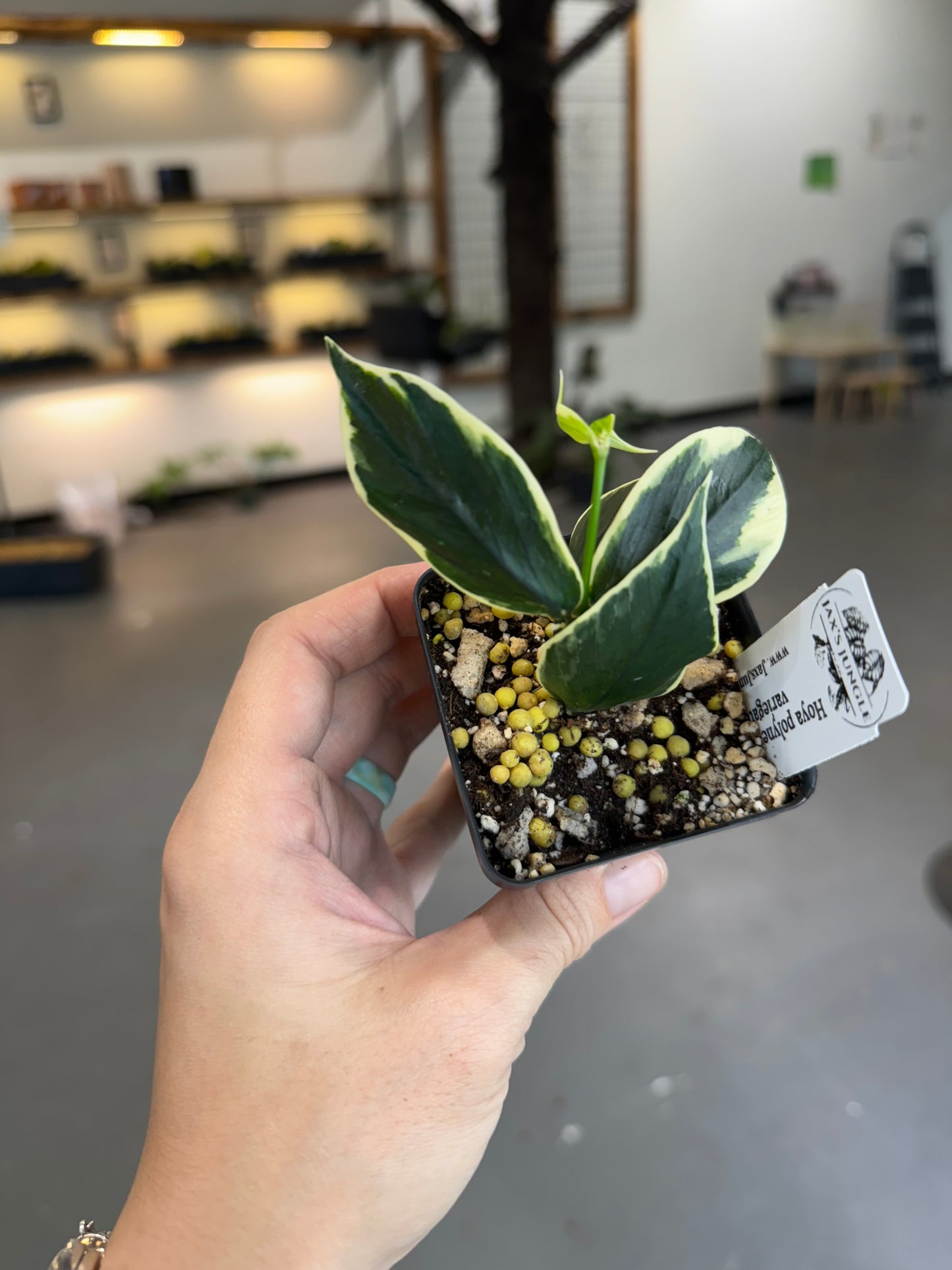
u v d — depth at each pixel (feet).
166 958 0.64
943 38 6.14
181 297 5.02
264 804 0.66
